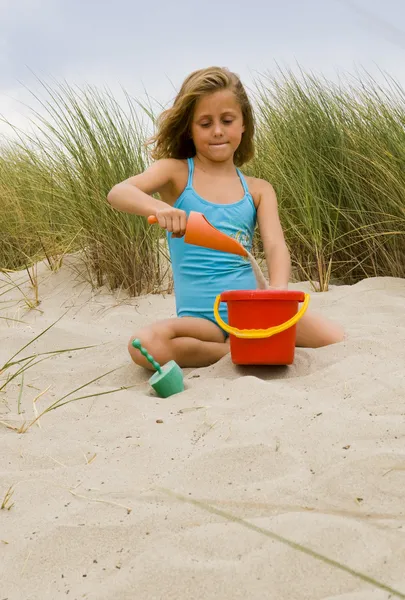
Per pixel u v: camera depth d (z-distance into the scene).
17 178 4.73
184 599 1.19
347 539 1.31
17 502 1.57
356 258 4.02
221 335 2.65
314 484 1.55
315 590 1.19
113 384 2.49
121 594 1.21
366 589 1.17
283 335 2.37
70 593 1.24
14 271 4.31
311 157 4.10
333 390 2.11
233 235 2.73
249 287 2.72
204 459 1.68
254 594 1.19
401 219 3.78
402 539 1.30
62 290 3.85
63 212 4.11
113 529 1.42
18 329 3.15
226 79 2.71
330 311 3.24
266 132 4.34
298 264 4.10
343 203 4.04
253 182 2.89
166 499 1.53
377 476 1.54
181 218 2.34
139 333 2.51
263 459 1.67
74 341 3.02
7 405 2.28
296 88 4.33
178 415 2.05
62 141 3.87
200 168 2.80
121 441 1.88
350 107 4.12
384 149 3.87
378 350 2.50
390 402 1.98
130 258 3.77
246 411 2.00
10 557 1.36
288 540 1.31
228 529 1.37
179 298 2.76
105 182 3.79
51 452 1.83
